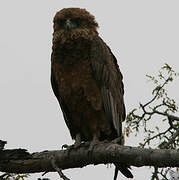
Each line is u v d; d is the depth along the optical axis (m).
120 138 10.28
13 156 9.75
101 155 9.46
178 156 8.14
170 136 10.02
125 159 8.98
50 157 9.88
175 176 9.24
